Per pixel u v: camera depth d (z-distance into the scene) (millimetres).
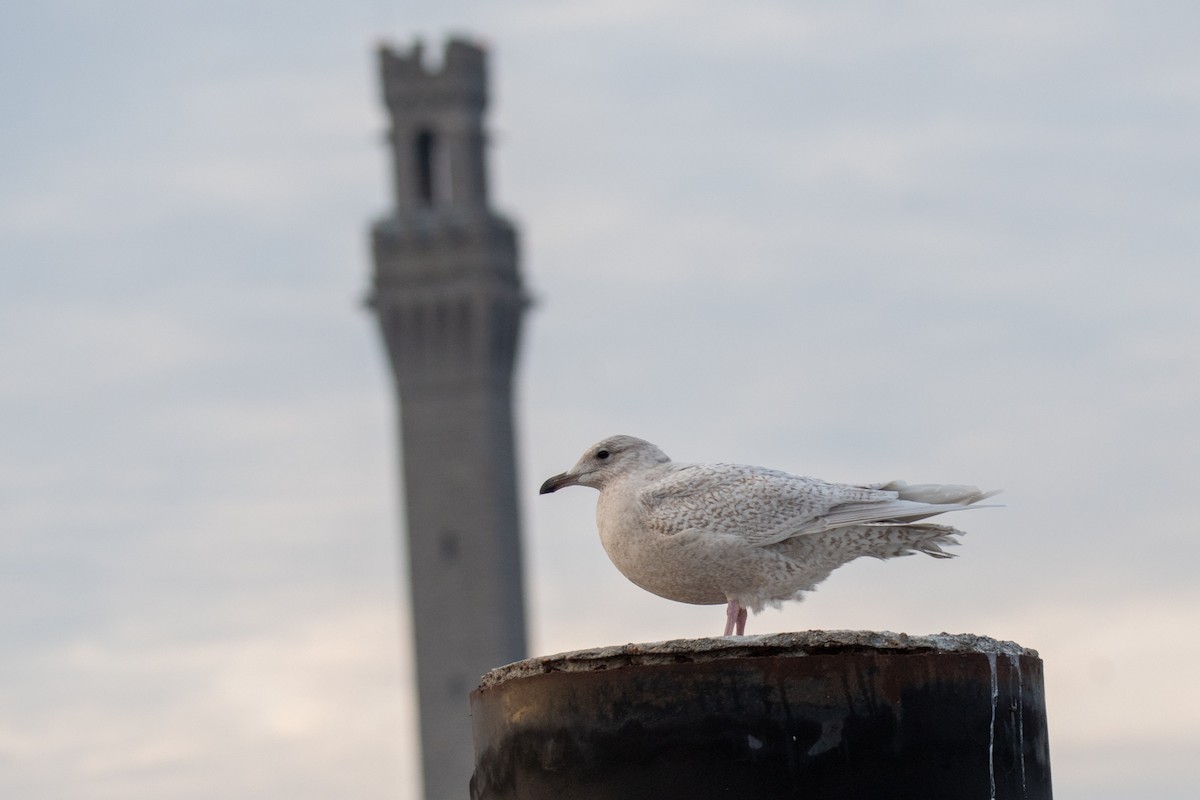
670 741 11906
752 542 15414
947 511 15234
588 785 12000
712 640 11984
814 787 11805
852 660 11914
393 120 130500
